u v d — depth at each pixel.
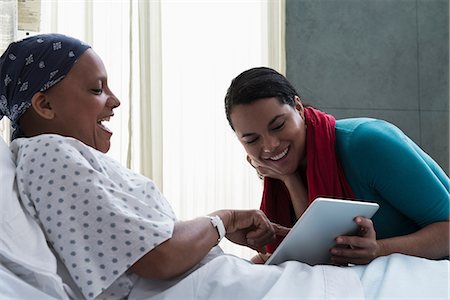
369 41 3.18
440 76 3.27
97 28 2.70
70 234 0.99
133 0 2.73
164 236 1.01
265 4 2.89
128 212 1.02
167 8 2.81
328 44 3.12
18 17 2.54
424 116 3.24
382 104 3.17
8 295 0.93
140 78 2.72
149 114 2.71
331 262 1.30
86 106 1.21
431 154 3.24
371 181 1.43
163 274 1.02
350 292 1.01
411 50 3.24
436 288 1.04
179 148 2.79
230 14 2.87
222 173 2.82
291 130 1.46
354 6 3.17
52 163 1.04
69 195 1.01
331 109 3.10
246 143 1.49
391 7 3.23
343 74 3.13
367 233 1.24
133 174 1.17
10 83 1.21
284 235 1.44
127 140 2.69
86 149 1.09
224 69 2.85
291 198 1.61
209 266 1.04
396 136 1.43
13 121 1.23
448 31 3.29
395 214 1.46
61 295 0.97
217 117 2.83
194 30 2.83
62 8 2.67
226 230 1.24
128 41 2.73
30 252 0.98
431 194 1.38
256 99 1.44
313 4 3.11
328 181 1.46
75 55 1.20
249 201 2.83
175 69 2.80
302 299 0.97
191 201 2.79
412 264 1.11
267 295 0.96
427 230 1.37
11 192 1.02
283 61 2.92
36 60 1.20
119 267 0.98
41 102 1.20
